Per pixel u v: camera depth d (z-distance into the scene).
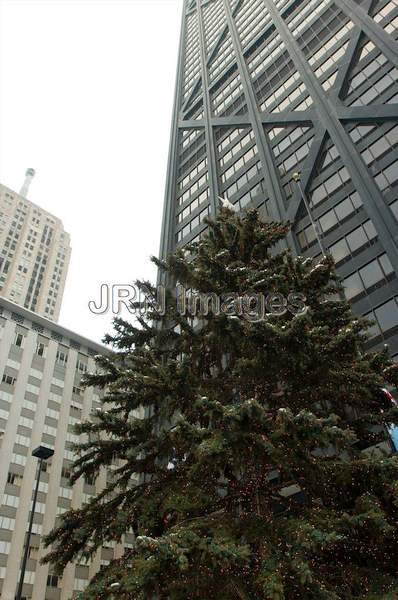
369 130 31.00
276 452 7.59
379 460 8.30
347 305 11.49
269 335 9.34
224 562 6.77
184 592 7.61
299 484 9.20
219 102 54.22
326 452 14.63
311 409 10.38
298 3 51.75
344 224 27.33
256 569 7.59
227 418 7.69
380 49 34.78
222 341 10.49
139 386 9.77
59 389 56.22
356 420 10.36
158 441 9.59
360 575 7.75
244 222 13.66
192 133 56.03
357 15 39.81
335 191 29.73
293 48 45.59
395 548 8.31
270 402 10.70
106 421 9.89
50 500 46.69
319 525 7.80
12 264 102.94
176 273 12.79
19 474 46.59
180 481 9.62
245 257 13.52
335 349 9.56
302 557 6.98
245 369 10.03
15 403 51.16
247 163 41.03
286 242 29.53
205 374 12.56
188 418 9.93
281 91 43.84
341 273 25.17
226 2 71.75
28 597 40.25
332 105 35.12
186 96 64.31
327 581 7.95
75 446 10.59
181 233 43.41
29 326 60.56
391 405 10.58
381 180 27.50
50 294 105.94
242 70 52.34
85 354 62.84
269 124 41.62
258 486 9.58
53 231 117.69
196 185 47.28
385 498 8.34
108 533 9.90
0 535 41.94
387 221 24.81
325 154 33.00
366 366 9.96
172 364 9.71
